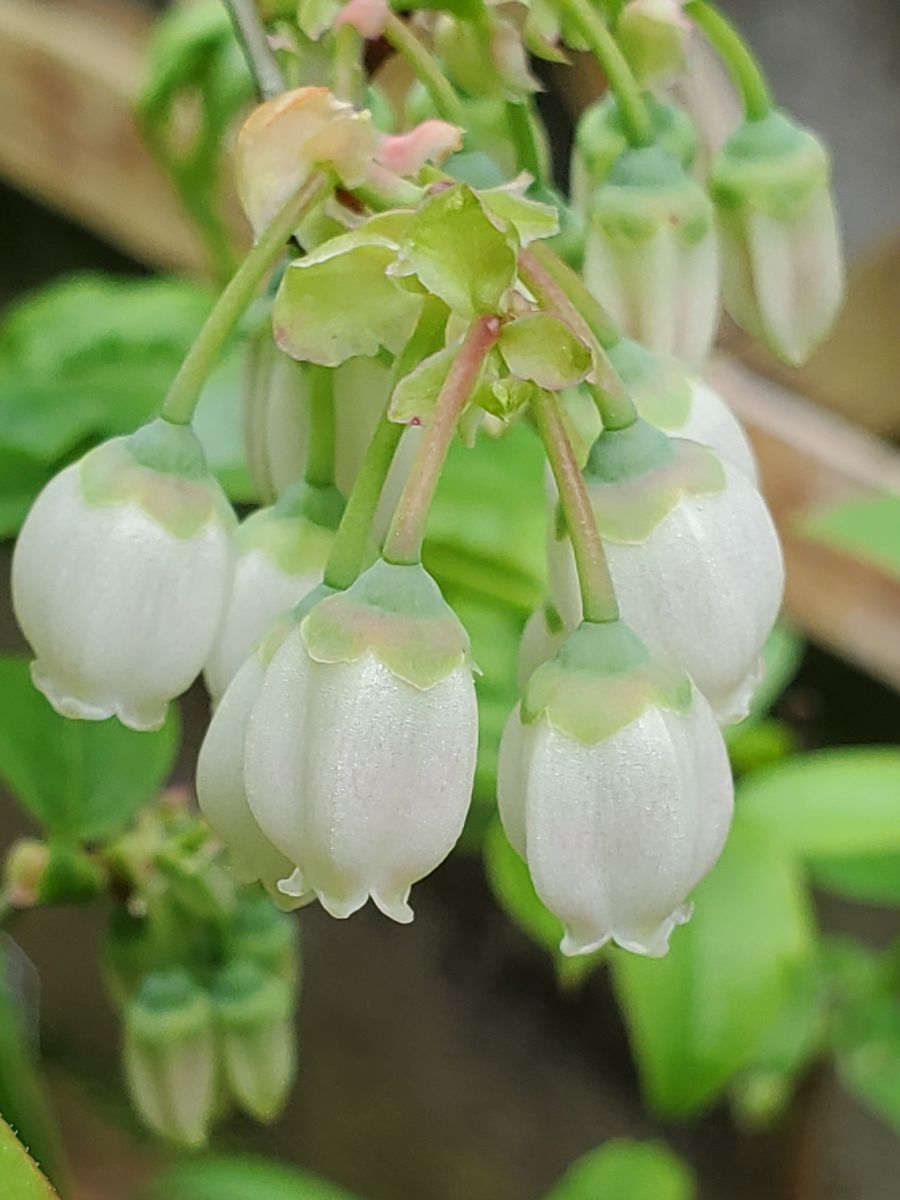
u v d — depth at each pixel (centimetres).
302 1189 18
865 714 25
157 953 12
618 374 9
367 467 8
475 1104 28
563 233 10
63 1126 25
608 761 8
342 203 9
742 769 17
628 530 9
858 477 21
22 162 25
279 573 9
